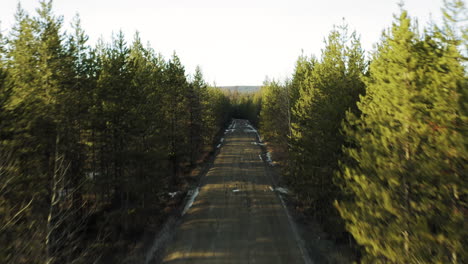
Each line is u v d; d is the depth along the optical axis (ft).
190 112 114.83
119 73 54.29
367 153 28.19
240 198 77.61
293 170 73.97
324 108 47.29
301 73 99.50
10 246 23.65
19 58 45.78
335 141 43.65
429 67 24.26
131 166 55.67
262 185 91.09
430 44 24.81
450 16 21.61
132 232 53.83
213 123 169.17
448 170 20.57
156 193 64.75
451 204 20.97
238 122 369.71
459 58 21.38
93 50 57.26
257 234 53.78
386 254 24.49
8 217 25.35
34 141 40.88
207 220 61.62
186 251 46.98
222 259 44.04
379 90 28.78
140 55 73.20
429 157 22.00
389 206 24.91
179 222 61.05
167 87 82.94
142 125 54.13
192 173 106.73
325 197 49.73
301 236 52.26
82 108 52.60
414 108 24.06
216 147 172.24
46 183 40.88
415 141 23.59
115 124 52.34
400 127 25.55
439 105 21.71
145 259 44.09
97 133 56.24
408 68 25.16
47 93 46.29
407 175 24.34
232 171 111.96
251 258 44.29
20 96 41.19
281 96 114.93
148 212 60.85
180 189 85.51
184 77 102.53
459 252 18.90
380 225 26.09
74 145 52.16
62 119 48.06
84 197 59.62
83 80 54.24
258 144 185.26
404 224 23.85
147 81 64.03
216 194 81.82
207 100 142.51
